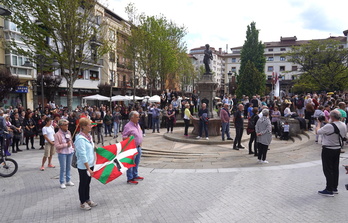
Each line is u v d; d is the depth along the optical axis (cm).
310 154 891
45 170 812
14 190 616
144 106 2375
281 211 458
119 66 4216
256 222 420
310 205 480
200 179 666
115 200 536
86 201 498
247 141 1271
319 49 3328
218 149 1064
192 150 1046
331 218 424
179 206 496
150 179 683
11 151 1223
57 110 1670
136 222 432
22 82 2548
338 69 3125
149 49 3008
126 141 576
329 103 1248
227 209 475
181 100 2138
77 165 485
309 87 3384
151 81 3344
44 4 1650
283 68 7062
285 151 949
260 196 533
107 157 530
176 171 756
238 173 707
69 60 1812
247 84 4316
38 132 1288
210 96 1438
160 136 1452
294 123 1384
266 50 7331
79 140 477
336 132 518
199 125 1238
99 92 3472
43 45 1730
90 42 2002
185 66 4138
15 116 1266
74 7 1689
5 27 2328
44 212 483
